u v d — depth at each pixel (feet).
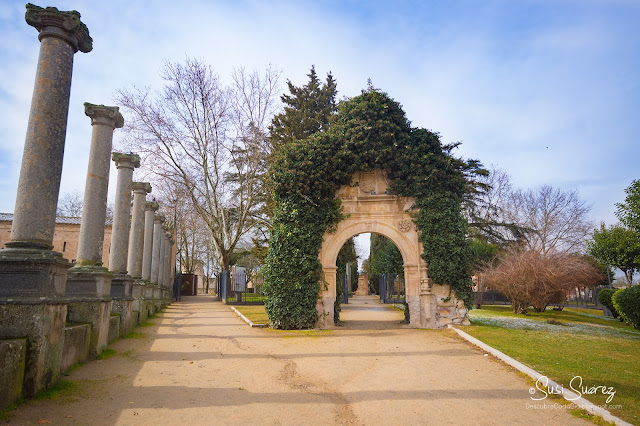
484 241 120.16
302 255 52.70
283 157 55.11
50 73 23.95
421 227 54.80
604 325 65.62
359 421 19.11
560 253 79.36
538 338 42.34
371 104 56.29
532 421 19.25
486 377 27.20
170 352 34.35
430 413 20.25
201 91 94.68
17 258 20.81
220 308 85.76
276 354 34.78
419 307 53.83
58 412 18.74
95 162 35.22
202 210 104.53
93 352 30.96
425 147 55.77
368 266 183.62
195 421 18.53
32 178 22.65
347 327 53.72
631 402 21.03
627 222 73.56
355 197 56.49
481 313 73.36
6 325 20.11
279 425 18.34
